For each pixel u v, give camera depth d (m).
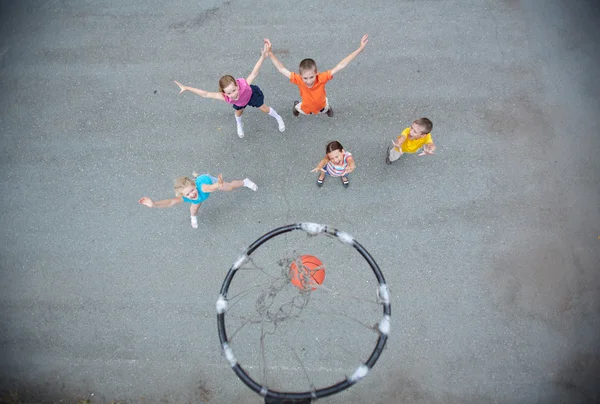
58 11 7.10
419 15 6.77
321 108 5.75
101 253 6.02
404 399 5.34
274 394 3.69
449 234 5.86
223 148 6.33
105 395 5.55
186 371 5.55
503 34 6.63
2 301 5.90
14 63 6.90
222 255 5.93
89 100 6.65
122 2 7.09
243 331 5.62
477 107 6.32
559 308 5.55
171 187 6.23
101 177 6.31
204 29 6.88
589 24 6.62
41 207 6.25
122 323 5.75
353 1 6.88
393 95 6.42
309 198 6.07
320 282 4.58
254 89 5.49
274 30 6.80
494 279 5.68
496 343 5.47
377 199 6.02
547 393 5.32
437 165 6.11
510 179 6.02
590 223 5.83
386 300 4.02
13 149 6.50
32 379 5.64
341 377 5.40
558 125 6.20
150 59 6.79
